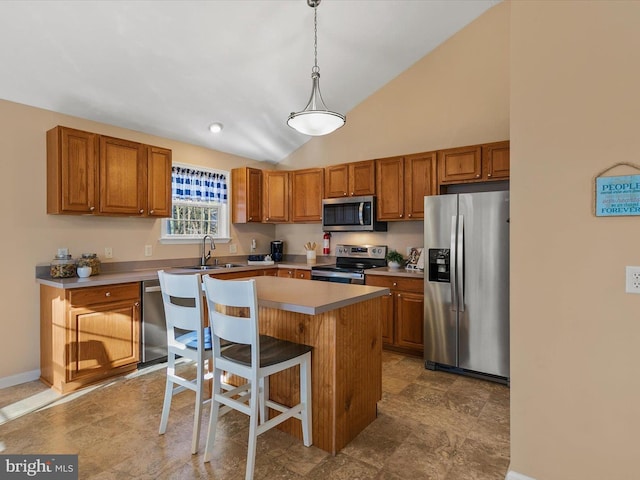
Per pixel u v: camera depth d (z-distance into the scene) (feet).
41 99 9.96
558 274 5.42
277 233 18.06
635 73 4.87
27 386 9.59
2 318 9.53
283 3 9.45
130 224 12.32
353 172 14.42
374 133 14.93
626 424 5.01
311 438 6.95
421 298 11.80
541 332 5.57
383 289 8.03
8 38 8.17
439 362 10.86
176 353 7.27
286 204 16.11
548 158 5.46
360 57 12.57
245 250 16.62
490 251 10.00
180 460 6.42
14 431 7.35
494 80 12.32
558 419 5.48
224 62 10.74
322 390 6.82
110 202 10.72
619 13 4.97
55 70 9.29
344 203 14.37
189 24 9.09
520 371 5.75
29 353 9.96
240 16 9.33
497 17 12.21
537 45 5.52
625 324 4.99
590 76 5.16
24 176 9.88
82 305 9.34
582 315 5.26
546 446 5.57
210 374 9.10
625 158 4.93
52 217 10.42
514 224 5.74
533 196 5.59
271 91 12.80
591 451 5.25
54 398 8.86
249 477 5.72
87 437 7.13
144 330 10.74
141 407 8.41
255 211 15.89
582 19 5.20
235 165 16.19
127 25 8.65
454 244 10.46
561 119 5.36
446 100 13.24
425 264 11.09
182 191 14.05
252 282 5.77
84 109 10.83
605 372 5.13
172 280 7.04
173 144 13.75
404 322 12.16
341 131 15.84
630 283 4.94
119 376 10.21
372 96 14.96
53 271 9.94
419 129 13.82
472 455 6.64
